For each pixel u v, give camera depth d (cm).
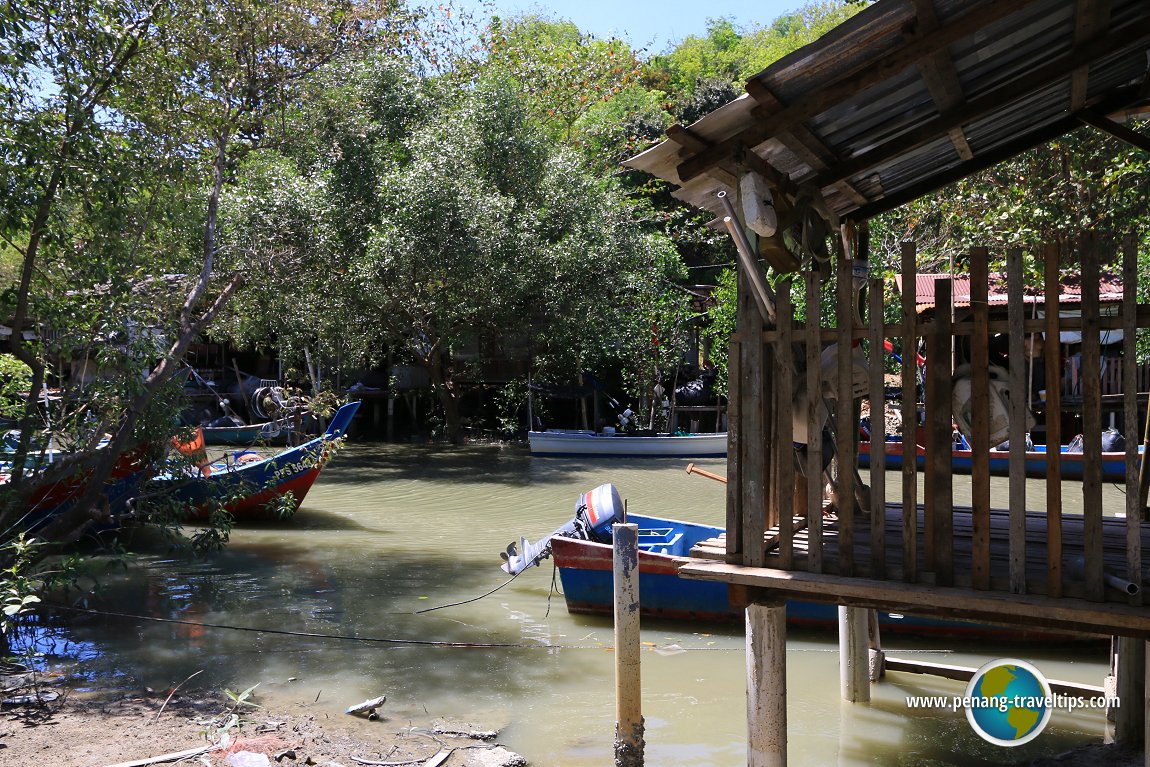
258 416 2597
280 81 1068
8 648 770
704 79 3547
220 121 989
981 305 382
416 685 695
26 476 922
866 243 630
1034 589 378
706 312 2447
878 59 377
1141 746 541
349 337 2305
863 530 501
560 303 2311
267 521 1376
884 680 700
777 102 396
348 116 1777
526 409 2775
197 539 1041
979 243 1190
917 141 480
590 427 2817
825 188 521
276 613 887
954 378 422
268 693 673
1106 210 1070
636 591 499
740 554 434
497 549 1198
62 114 830
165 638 805
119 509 1089
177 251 1001
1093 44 436
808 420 413
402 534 1298
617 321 2344
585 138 2977
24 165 786
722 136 418
